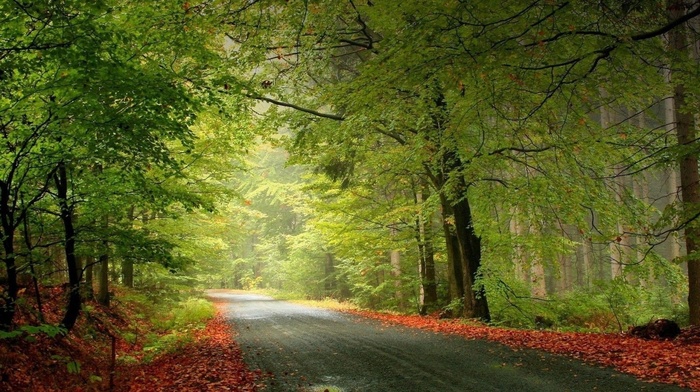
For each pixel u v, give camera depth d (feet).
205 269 105.70
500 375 25.32
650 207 48.98
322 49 33.53
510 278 60.29
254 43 30.81
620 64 24.76
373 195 68.08
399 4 22.53
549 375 24.75
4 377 22.16
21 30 19.11
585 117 34.78
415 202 65.41
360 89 30.22
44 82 21.62
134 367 32.86
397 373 26.84
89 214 30.22
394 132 49.70
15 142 23.08
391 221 63.21
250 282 185.37
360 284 81.56
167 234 51.08
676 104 39.19
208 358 33.63
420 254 70.28
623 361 26.50
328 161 52.60
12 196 26.96
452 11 21.35
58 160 24.80
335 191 68.03
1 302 25.58
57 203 28.84
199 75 28.32
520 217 47.78
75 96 21.16
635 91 31.24
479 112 30.01
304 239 105.60
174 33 24.91
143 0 23.40
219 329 52.49
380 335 42.34
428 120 37.40
